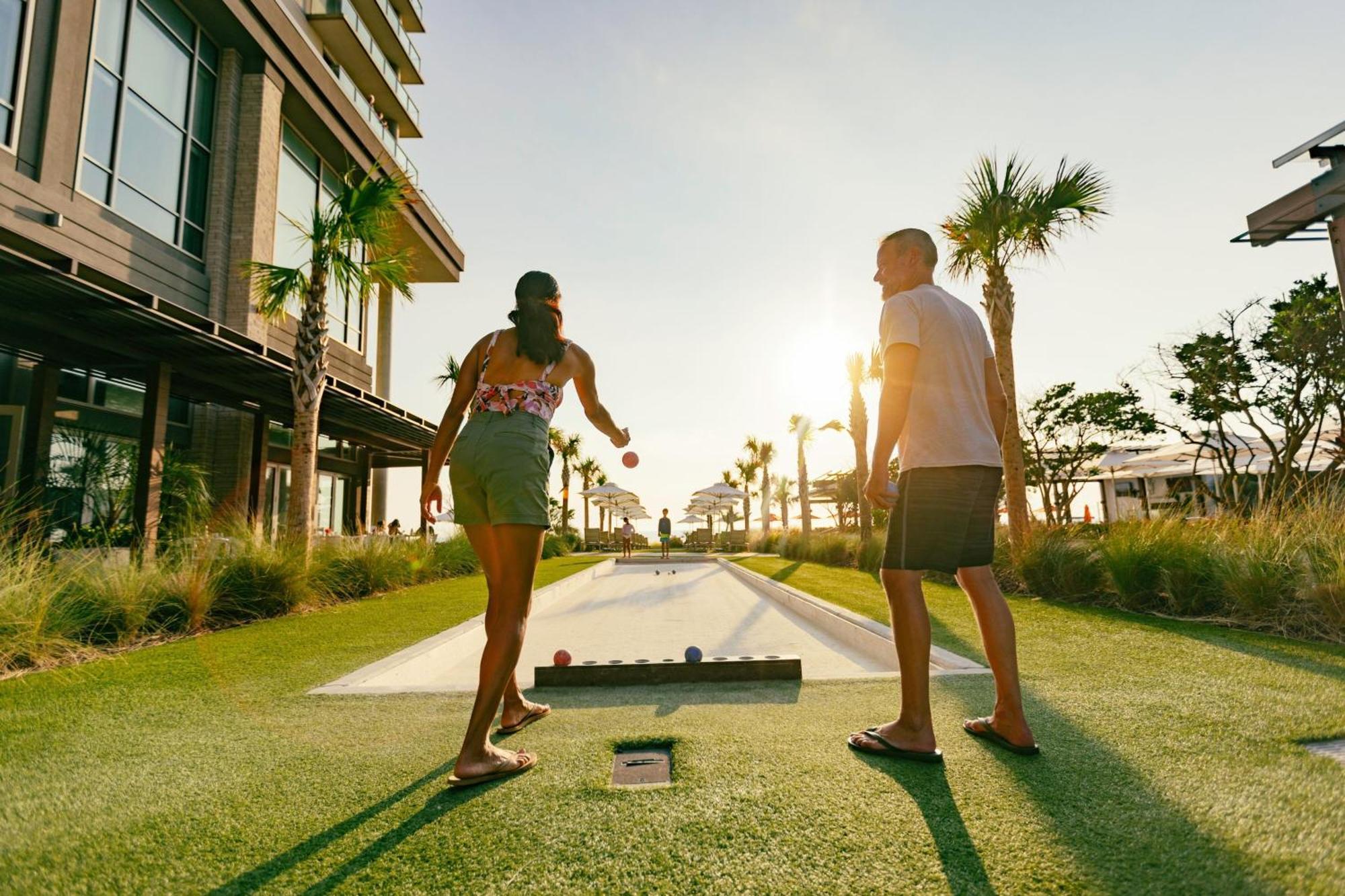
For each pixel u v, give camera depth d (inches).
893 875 48.3
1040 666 124.8
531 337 83.2
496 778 70.5
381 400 446.6
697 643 215.8
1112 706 93.0
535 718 97.1
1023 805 60.1
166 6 394.3
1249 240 228.1
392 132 740.0
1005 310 374.6
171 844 56.3
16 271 213.3
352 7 639.1
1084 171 355.6
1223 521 249.6
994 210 360.5
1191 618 197.2
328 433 555.5
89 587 187.5
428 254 724.0
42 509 249.9
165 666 146.1
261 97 451.5
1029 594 280.8
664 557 901.2
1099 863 49.0
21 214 298.8
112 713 103.0
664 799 63.6
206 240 425.7
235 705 108.0
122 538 306.5
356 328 600.4
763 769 71.6
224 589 226.5
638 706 108.0
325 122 523.2
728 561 775.7
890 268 91.8
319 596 271.7
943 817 57.9
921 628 76.2
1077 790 63.1
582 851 53.4
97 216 341.4
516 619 76.6
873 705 102.9
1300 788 60.9
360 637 191.3
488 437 80.1
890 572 79.2
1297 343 479.2
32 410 328.2
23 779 72.7
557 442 1509.6
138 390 416.2
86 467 356.8
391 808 63.5
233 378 369.1
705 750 78.9
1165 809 57.7
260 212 446.6
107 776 73.6
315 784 70.4
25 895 48.4
